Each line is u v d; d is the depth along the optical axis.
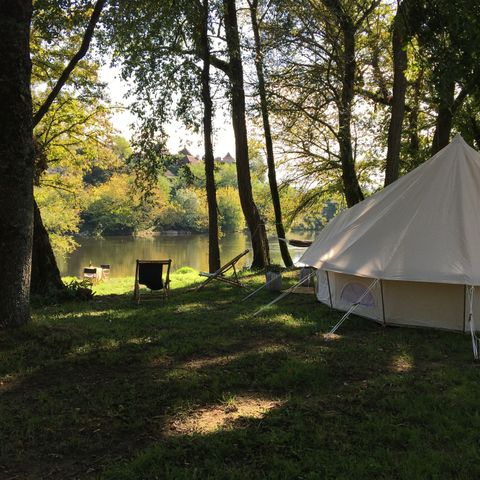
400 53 12.45
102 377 4.57
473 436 3.28
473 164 6.81
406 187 7.07
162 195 43.53
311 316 7.26
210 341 5.84
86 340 5.71
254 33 15.27
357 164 19.36
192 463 3.01
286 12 13.73
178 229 65.00
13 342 5.25
